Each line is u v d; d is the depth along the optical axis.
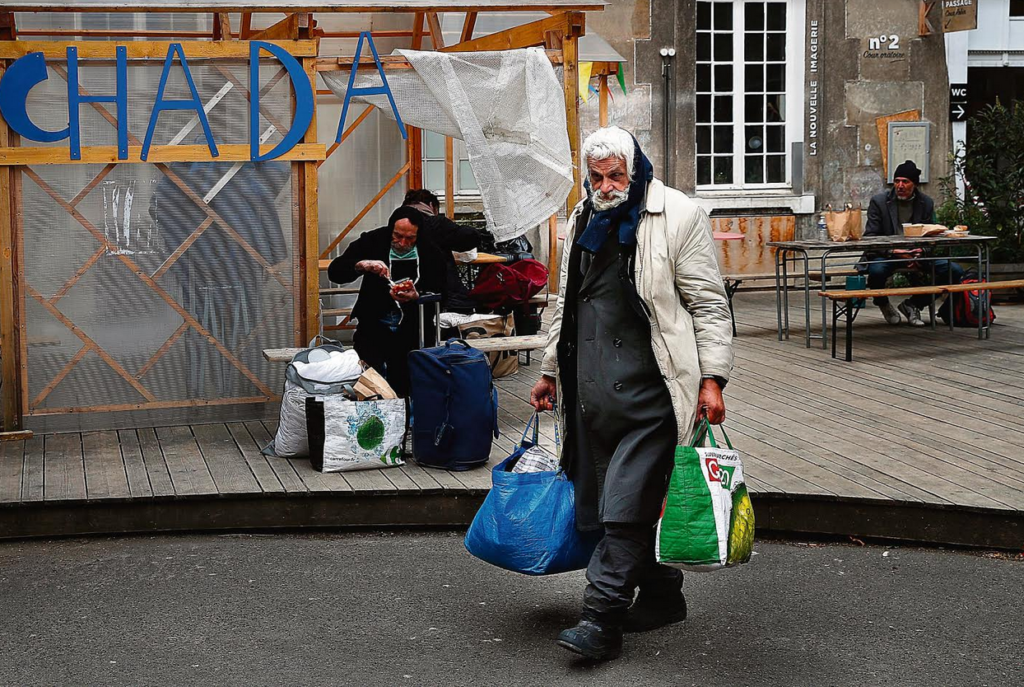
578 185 8.20
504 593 5.03
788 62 14.63
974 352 9.92
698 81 14.48
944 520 5.71
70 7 6.89
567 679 4.12
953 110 14.92
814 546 5.76
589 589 4.18
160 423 7.41
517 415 7.75
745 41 14.56
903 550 5.70
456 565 5.43
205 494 5.93
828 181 14.70
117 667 4.25
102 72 7.02
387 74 7.51
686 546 3.96
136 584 5.18
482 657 4.32
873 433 7.16
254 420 7.56
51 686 4.08
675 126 14.23
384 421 6.39
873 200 11.43
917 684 4.07
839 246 9.98
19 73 6.88
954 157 13.57
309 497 5.97
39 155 6.96
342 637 4.54
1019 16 15.12
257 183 7.36
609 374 4.19
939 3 14.39
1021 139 12.87
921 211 11.42
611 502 4.11
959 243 10.48
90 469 6.41
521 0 7.66
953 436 7.05
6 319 7.05
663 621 4.50
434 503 6.02
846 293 9.59
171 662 4.29
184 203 7.28
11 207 7.00
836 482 6.05
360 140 10.56
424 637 4.53
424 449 6.40
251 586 5.14
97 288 7.20
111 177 7.14
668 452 4.18
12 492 5.96
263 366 7.52
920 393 8.31
